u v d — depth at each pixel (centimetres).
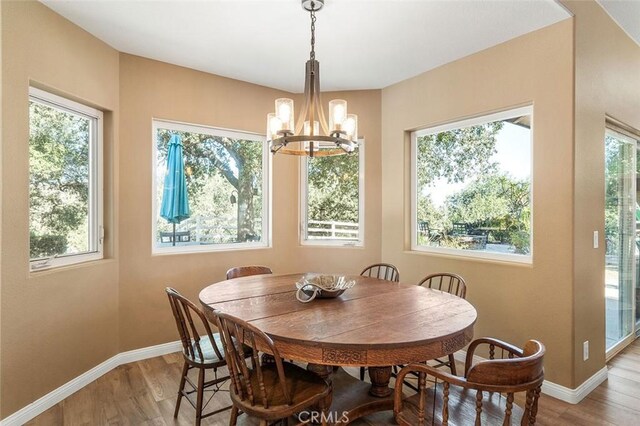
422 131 348
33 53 218
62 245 252
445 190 331
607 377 272
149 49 288
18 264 210
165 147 324
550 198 248
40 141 235
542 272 253
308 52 291
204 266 334
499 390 121
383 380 214
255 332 147
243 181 369
